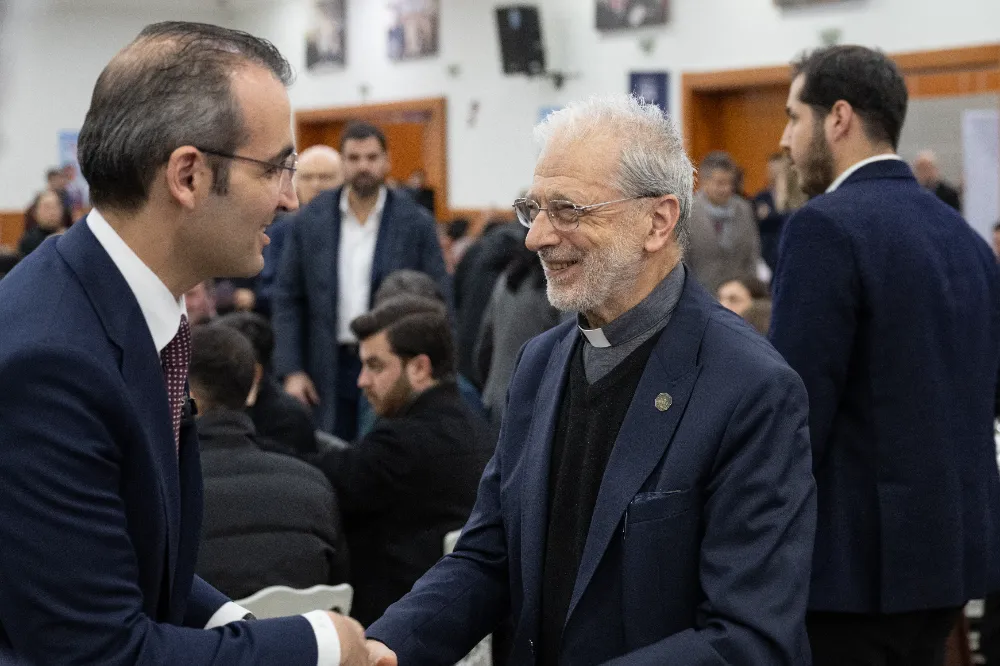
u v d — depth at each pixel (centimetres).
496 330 449
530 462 170
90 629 122
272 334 352
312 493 259
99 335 128
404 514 281
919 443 213
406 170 1225
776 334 217
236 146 133
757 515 150
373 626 169
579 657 157
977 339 225
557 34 1063
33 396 121
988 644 343
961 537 218
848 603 215
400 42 1248
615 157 158
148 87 130
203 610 159
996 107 722
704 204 666
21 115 1362
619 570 156
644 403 159
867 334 214
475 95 1165
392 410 298
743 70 915
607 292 160
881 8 826
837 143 234
